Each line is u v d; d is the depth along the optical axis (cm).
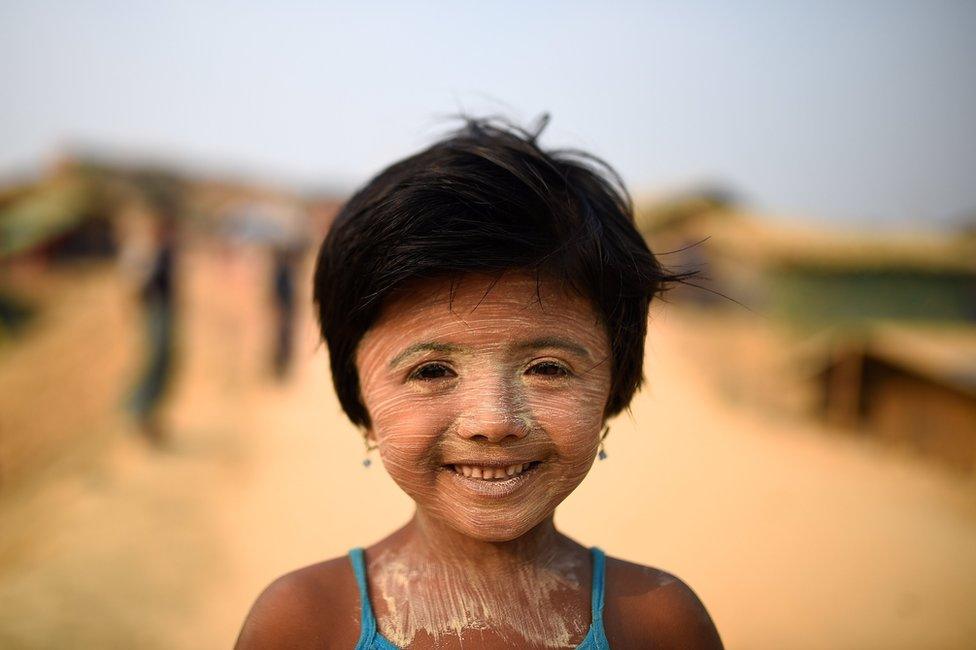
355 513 761
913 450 1229
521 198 127
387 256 125
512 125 160
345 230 137
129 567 614
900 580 724
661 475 980
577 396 131
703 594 660
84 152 2859
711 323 2200
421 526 149
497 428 123
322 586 147
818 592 679
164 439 951
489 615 142
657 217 2741
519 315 126
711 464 1049
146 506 737
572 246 128
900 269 2181
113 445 945
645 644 147
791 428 1323
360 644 140
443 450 129
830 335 1492
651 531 786
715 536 789
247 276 2162
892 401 1302
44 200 2628
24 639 507
